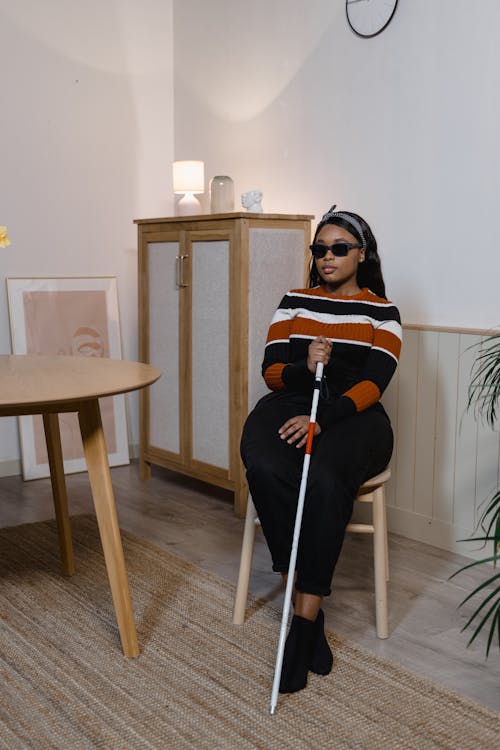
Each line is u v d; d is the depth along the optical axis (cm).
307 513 220
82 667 221
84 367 256
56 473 278
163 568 291
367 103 344
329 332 259
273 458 229
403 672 219
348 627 247
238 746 186
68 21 420
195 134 446
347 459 226
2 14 400
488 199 300
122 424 443
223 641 237
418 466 323
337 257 262
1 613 255
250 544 246
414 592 274
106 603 263
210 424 368
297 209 384
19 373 242
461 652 233
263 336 352
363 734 191
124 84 442
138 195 452
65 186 427
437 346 312
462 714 200
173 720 197
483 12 295
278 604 263
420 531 325
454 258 314
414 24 321
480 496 302
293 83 380
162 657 227
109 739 189
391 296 339
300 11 373
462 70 304
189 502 375
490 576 289
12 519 350
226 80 421
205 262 362
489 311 303
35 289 419
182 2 448
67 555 283
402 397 326
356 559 304
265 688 211
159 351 398
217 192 393
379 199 342
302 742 188
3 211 409
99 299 439
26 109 411
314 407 230
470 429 303
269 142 397
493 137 296
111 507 227
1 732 191
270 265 350
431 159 319
